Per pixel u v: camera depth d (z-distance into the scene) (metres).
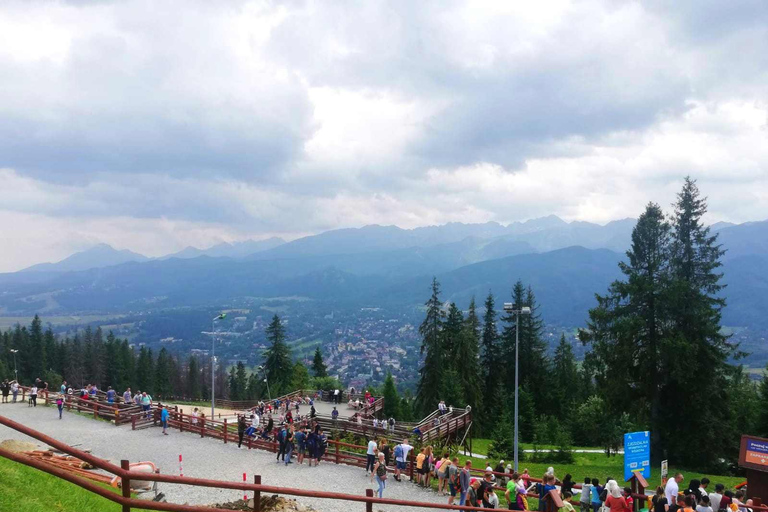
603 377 42.50
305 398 55.12
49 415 38.41
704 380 38.66
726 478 35.97
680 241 43.44
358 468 27.31
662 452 40.81
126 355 131.62
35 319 124.38
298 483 23.89
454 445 37.91
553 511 17.73
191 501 20.16
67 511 10.52
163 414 34.16
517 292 72.62
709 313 38.75
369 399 51.06
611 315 41.50
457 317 65.62
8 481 10.66
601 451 52.91
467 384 62.00
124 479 7.25
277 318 85.31
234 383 145.38
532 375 71.31
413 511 19.91
